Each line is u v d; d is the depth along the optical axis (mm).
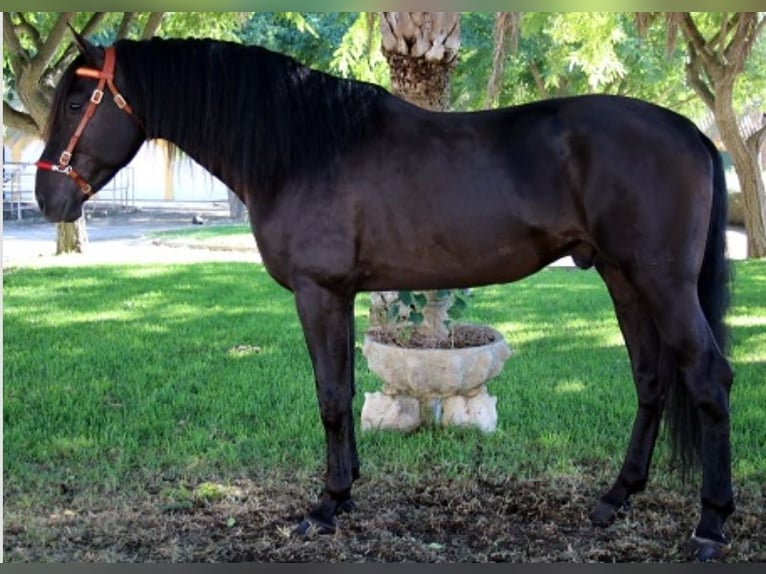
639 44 14492
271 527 3141
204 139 2977
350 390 3121
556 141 2744
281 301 7746
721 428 2732
